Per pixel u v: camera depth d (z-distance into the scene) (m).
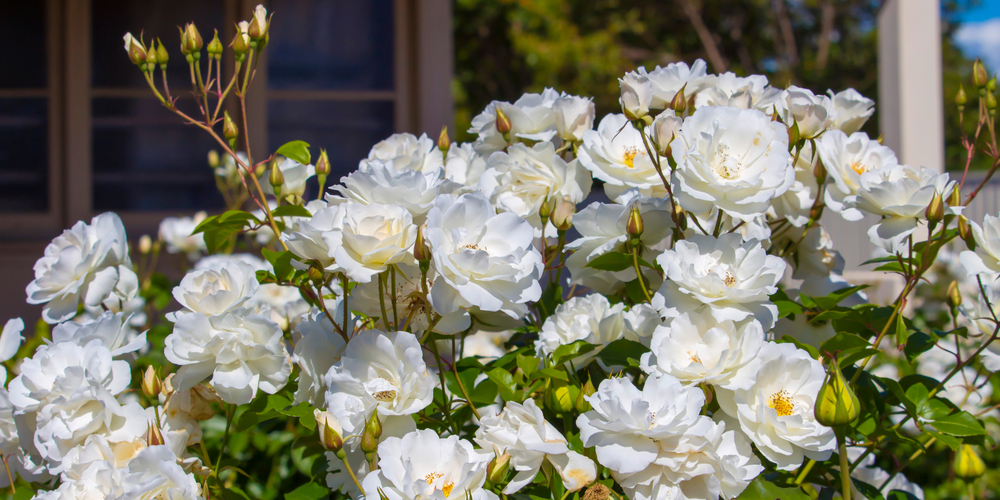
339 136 3.95
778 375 1.25
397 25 3.97
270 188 1.53
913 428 1.64
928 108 4.91
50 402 1.27
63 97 3.76
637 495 1.22
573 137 1.44
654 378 1.24
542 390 1.35
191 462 1.31
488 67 11.76
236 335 1.28
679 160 1.26
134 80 3.81
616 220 1.36
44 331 2.00
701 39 12.64
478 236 1.25
